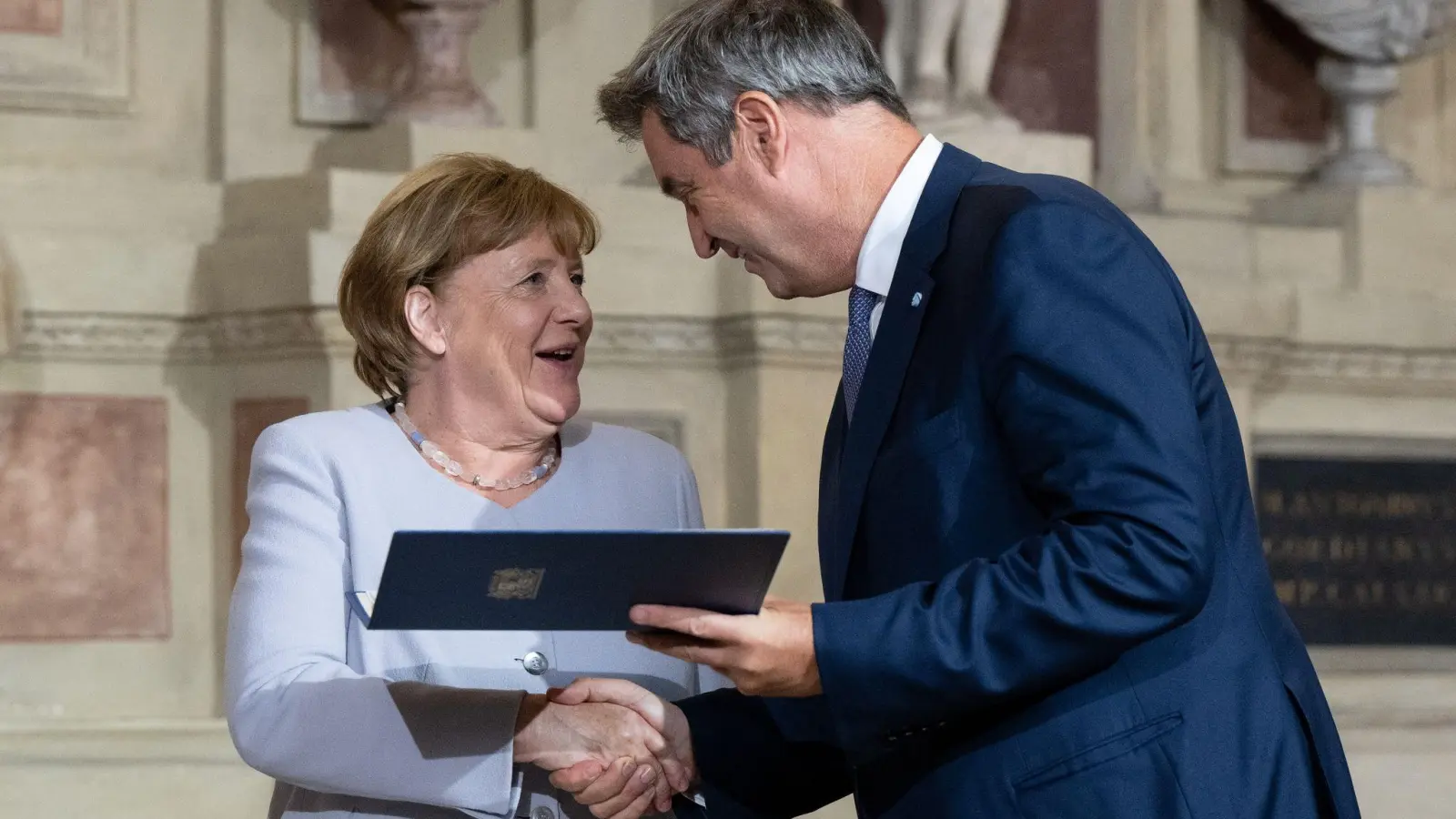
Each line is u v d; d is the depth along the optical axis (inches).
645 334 502.6
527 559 203.6
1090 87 617.0
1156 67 632.4
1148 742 215.5
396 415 273.7
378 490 262.2
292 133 550.6
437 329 268.4
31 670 496.7
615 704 255.4
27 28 532.1
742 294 496.7
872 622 211.0
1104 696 216.8
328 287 472.4
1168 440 205.8
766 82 227.1
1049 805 215.6
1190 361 229.3
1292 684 226.4
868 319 237.5
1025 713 218.5
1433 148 661.9
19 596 495.5
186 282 501.7
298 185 502.9
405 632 260.4
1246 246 598.2
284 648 247.8
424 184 267.4
